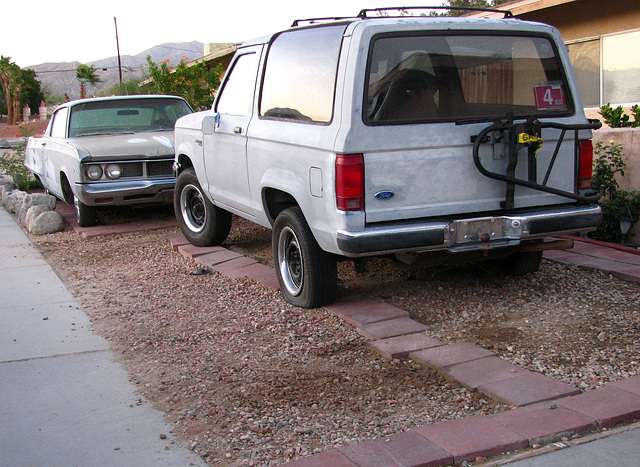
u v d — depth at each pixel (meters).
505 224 4.68
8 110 65.81
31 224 9.09
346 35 4.55
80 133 9.52
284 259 5.55
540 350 4.38
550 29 4.93
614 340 4.49
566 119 4.90
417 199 4.54
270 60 5.71
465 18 4.74
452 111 4.65
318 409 3.71
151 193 8.68
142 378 4.25
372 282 5.97
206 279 6.42
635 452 3.16
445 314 5.11
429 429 3.38
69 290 6.29
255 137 5.64
